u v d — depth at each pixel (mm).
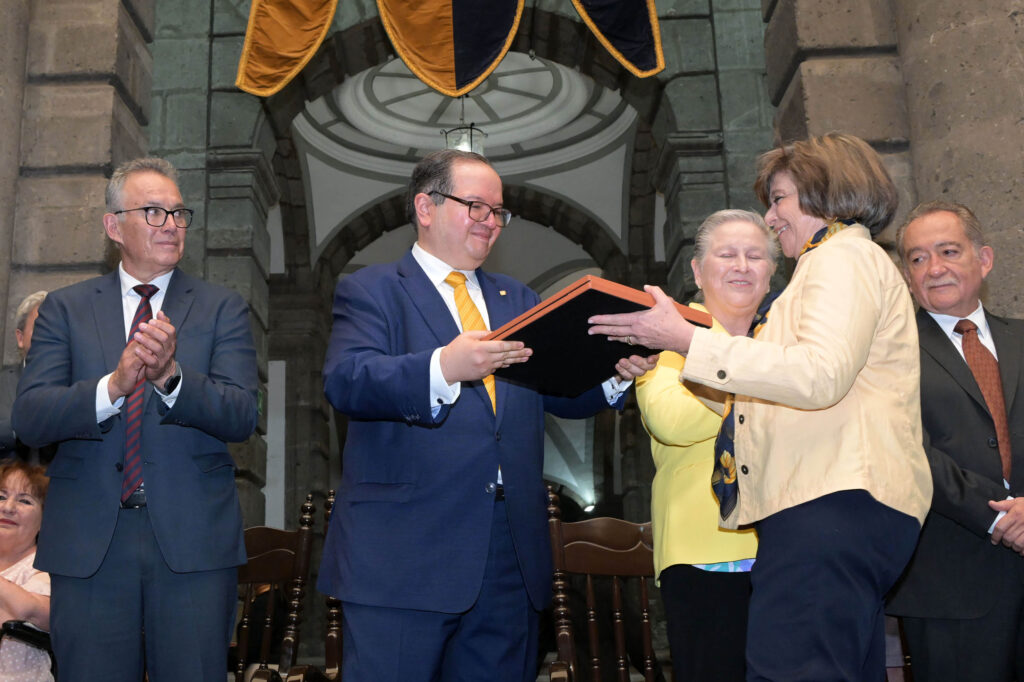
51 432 2393
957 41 4285
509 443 2434
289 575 3053
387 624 2250
